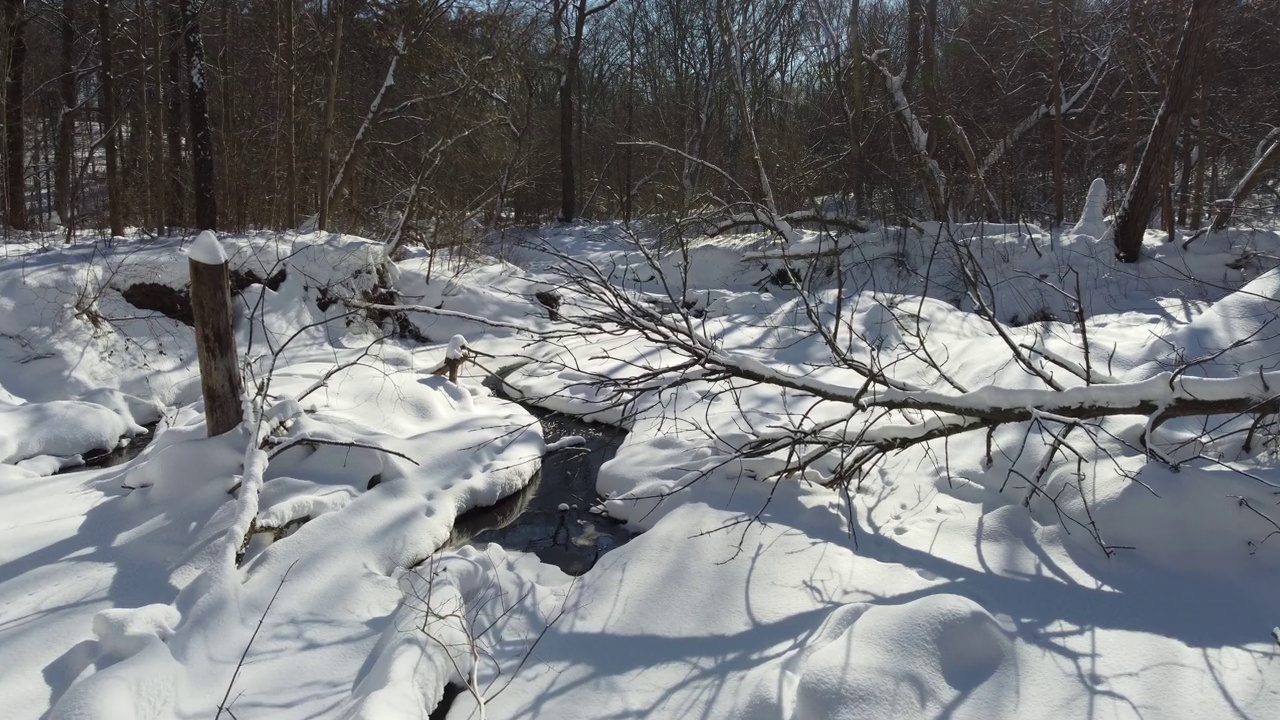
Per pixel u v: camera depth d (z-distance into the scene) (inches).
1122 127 728.3
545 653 163.9
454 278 478.3
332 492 221.5
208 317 215.6
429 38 655.1
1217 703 133.1
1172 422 207.0
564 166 1011.3
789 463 217.6
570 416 338.0
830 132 700.7
